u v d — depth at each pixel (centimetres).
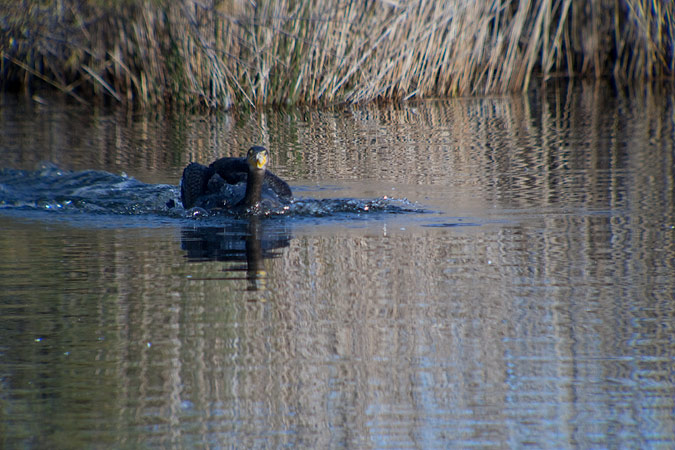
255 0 2470
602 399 648
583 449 580
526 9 2756
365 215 1270
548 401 647
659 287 889
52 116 2458
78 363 721
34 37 2672
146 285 922
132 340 765
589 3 2997
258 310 838
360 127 2234
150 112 2531
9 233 1180
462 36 2711
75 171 1616
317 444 586
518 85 2864
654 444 586
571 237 1104
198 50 2534
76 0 2584
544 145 1892
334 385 675
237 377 690
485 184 1485
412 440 593
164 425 618
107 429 612
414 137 2066
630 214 1223
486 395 656
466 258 1016
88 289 910
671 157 1673
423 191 1442
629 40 2927
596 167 1605
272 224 1226
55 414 637
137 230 1199
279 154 1861
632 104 2494
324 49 2577
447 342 754
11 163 1714
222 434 605
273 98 2634
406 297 873
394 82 2664
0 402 653
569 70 3052
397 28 2606
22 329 795
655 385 669
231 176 1404
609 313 819
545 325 790
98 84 2781
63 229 1207
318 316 820
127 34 2617
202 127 2250
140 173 1631
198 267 993
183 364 716
